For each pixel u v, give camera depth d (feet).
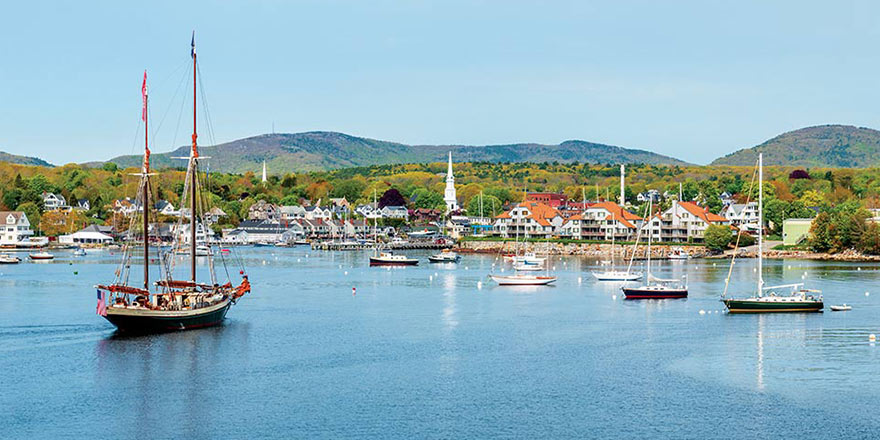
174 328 376.07
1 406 259.60
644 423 245.86
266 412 254.68
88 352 331.98
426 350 344.08
